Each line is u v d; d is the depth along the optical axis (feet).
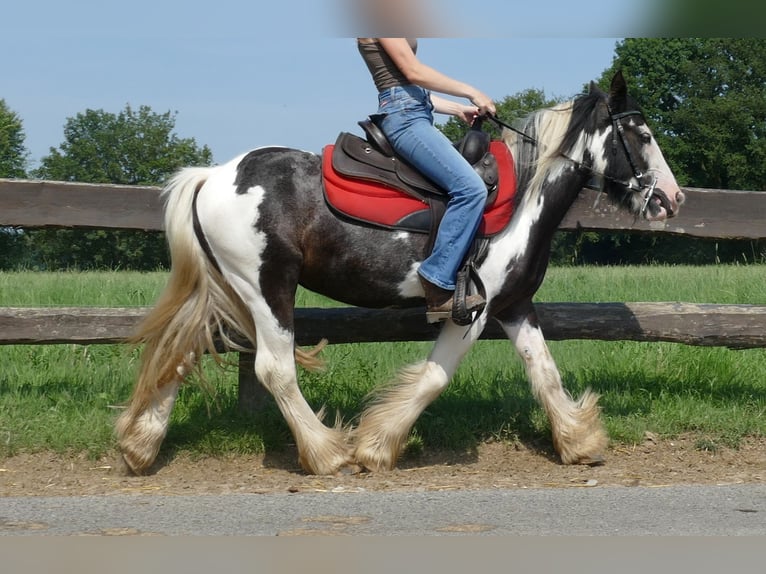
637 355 25.17
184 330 17.11
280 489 16.06
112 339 19.56
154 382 17.16
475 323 17.19
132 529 12.65
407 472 17.63
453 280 16.60
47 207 19.27
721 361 23.95
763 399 21.79
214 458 18.48
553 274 49.08
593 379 22.76
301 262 16.83
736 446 19.33
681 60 187.62
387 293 17.06
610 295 37.22
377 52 16.72
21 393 20.94
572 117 17.57
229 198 16.56
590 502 14.23
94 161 237.45
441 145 16.53
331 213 16.67
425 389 17.31
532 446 19.43
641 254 162.20
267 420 19.48
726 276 43.01
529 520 13.14
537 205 17.40
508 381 22.47
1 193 19.04
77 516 13.43
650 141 17.53
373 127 17.07
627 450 19.13
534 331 18.26
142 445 17.26
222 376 22.29
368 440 17.43
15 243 150.10
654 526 12.80
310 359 18.19
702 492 14.94
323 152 17.16
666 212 17.44
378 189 16.72
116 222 19.62
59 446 18.25
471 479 16.81
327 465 17.19
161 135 241.14
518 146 17.70
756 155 185.16
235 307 17.30
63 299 33.01
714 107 183.11
